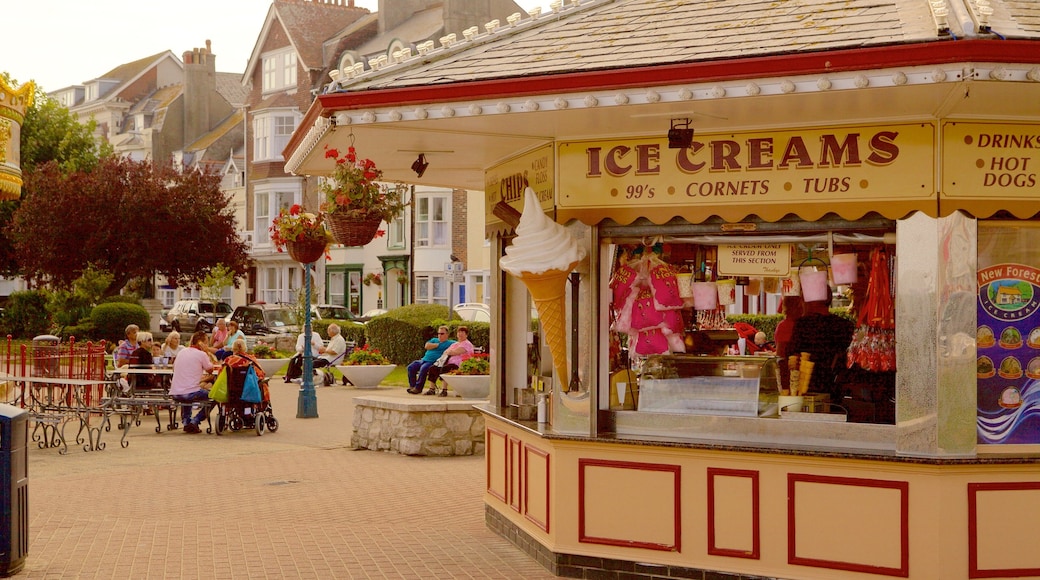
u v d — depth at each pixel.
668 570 7.12
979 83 5.69
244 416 16.61
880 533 6.54
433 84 6.86
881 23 6.34
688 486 7.09
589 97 6.42
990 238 6.68
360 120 7.18
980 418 6.63
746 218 7.08
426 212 47.03
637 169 7.27
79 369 18.52
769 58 5.92
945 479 6.40
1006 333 6.67
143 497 10.94
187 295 62.47
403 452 14.04
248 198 56.19
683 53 6.47
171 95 71.69
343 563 8.05
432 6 50.59
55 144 51.75
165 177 43.09
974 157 6.50
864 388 6.92
